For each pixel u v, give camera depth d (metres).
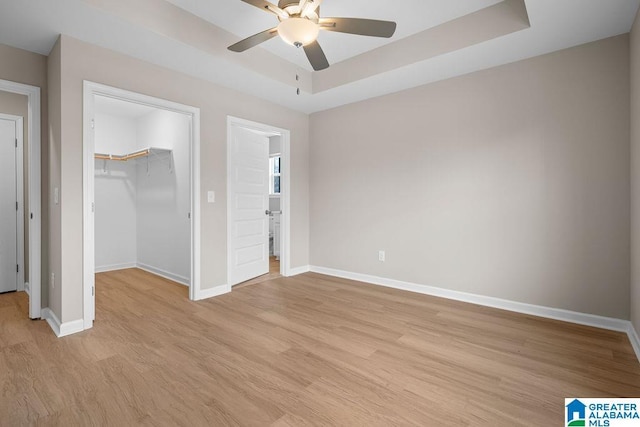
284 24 1.98
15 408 1.57
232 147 3.78
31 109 2.68
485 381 1.82
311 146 4.59
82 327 2.51
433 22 2.75
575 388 1.75
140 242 4.90
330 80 3.58
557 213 2.71
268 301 3.28
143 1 2.30
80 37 2.43
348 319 2.78
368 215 3.97
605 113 2.51
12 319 2.75
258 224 4.31
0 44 2.51
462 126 3.20
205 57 2.77
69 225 2.44
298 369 1.95
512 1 2.42
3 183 3.52
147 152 4.22
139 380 1.82
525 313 2.89
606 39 2.49
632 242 2.35
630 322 2.40
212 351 2.18
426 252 3.49
